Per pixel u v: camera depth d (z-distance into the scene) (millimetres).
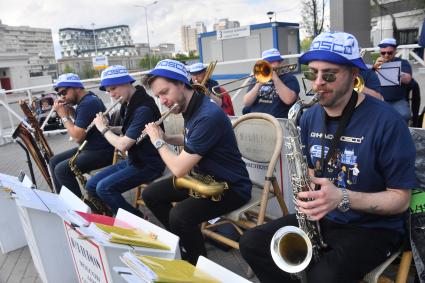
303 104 1942
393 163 1697
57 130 9203
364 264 1745
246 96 4074
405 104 4598
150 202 2906
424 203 1816
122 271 1590
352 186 1812
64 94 3848
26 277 3064
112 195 3205
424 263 1786
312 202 1629
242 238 2074
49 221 2504
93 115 3828
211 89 4637
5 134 9281
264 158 2916
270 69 3658
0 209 3389
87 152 3854
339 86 1729
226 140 2529
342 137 1828
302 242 1696
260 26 16031
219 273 1661
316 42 1742
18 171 6395
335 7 8672
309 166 2039
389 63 4496
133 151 3199
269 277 2035
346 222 1861
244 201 2592
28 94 8484
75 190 3918
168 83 2465
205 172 2572
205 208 2490
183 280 1423
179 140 3086
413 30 18281
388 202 1691
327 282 1683
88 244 1934
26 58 50375
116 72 3295
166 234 2006
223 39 17328
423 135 1958
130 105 3260
